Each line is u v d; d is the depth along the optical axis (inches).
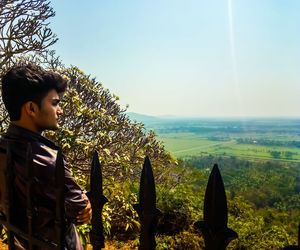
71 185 32.5
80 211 33.8
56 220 29.2
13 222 33.6
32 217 30.1
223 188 21.6
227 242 21.6
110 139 126.7
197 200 318.7
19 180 32.0
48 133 118.3
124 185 199.6
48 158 31.6
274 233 299.6
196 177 395.9
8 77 31.8
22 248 37.5
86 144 117.7
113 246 198.2
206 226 22.1
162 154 171.0
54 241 31.6
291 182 2839.6
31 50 120.6
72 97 114.3
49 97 32.8
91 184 31.9
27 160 28.9
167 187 295.6
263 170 3718.0
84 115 122.3
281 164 4515.3
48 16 116.6
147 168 25.8
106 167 148.1
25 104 32.0
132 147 160.9
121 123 148.9
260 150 7303.2
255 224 319.3
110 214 172.7
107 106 148.5
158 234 251.8
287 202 2084.2
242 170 3668.8
